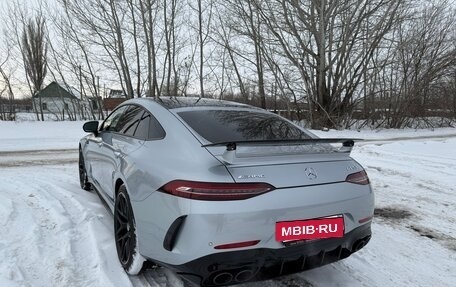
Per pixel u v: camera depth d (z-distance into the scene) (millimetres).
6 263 3209
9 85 24781
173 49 25234
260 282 3191
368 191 3002
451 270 3568
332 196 2729
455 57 25078
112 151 3891
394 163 9156
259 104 25562
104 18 23453
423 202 5859
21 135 15781
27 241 3713
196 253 2432
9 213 4480
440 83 27438
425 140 16438
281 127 3557
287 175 2643
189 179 2523
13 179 6504
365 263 3643
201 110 3492
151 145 3146
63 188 5777
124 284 3012
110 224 4254
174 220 2531
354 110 25844
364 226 2953
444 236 4457
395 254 3896
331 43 22172
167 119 3258
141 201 2857
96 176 4680
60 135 16125
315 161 2855
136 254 3021
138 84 25094
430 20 25031
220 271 2475
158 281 3117
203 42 25453
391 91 26297
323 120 23109
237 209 2438
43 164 8648
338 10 21469
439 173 7930
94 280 3061
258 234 2480
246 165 2605
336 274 3383
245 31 22938
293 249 2592
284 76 23375
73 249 3602
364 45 22516
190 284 3064
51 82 27766
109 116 4852
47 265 3268
